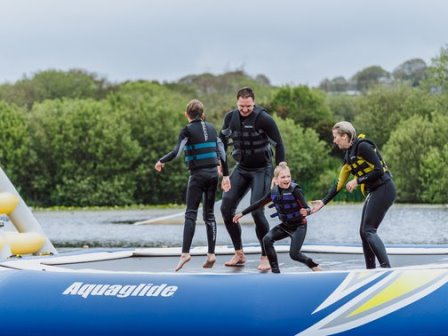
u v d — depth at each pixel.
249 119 30.53
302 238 27.50
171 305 25.11
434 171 137.25
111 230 82.62
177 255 35.03
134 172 171.88
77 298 26.47
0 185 38.50
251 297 24.45
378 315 23.50
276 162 30.62
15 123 171.62
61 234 79.12
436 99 175.75
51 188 172.50
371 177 27.27
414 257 31.64
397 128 162.38
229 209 31.30
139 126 174.75
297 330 23.80
